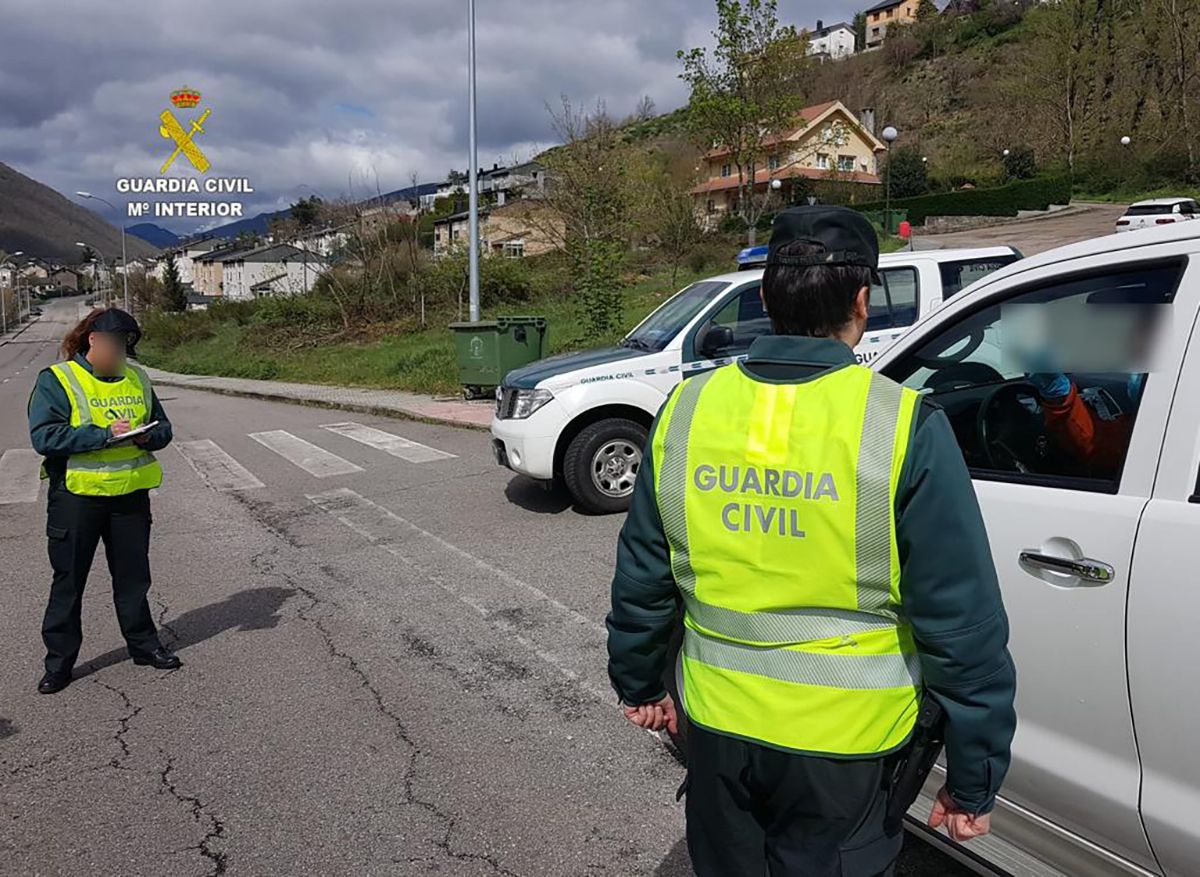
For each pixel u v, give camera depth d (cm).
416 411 1388
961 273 724
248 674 458
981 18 8562
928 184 4978
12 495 923
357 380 1995
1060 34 4969
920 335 289
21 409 1964
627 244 3291
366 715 409
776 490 160
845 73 8900
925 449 154
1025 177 4903
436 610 543
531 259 3366
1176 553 194
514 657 470
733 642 166
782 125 2352
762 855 171
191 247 11719
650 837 312
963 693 154
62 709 423
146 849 313
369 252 3186
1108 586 207
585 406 716
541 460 726
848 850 162
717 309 738
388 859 304
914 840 302
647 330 784
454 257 3191
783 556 160
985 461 267
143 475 449
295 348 2989
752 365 171
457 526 731
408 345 2606
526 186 3550
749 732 163
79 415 428
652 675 187
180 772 364
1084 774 213
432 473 952
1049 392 246
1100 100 4903
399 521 757
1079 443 238
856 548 155
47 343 7431
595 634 498
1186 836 190
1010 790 235
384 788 348
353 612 544
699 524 167
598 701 416
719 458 165
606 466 735
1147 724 199
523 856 304
